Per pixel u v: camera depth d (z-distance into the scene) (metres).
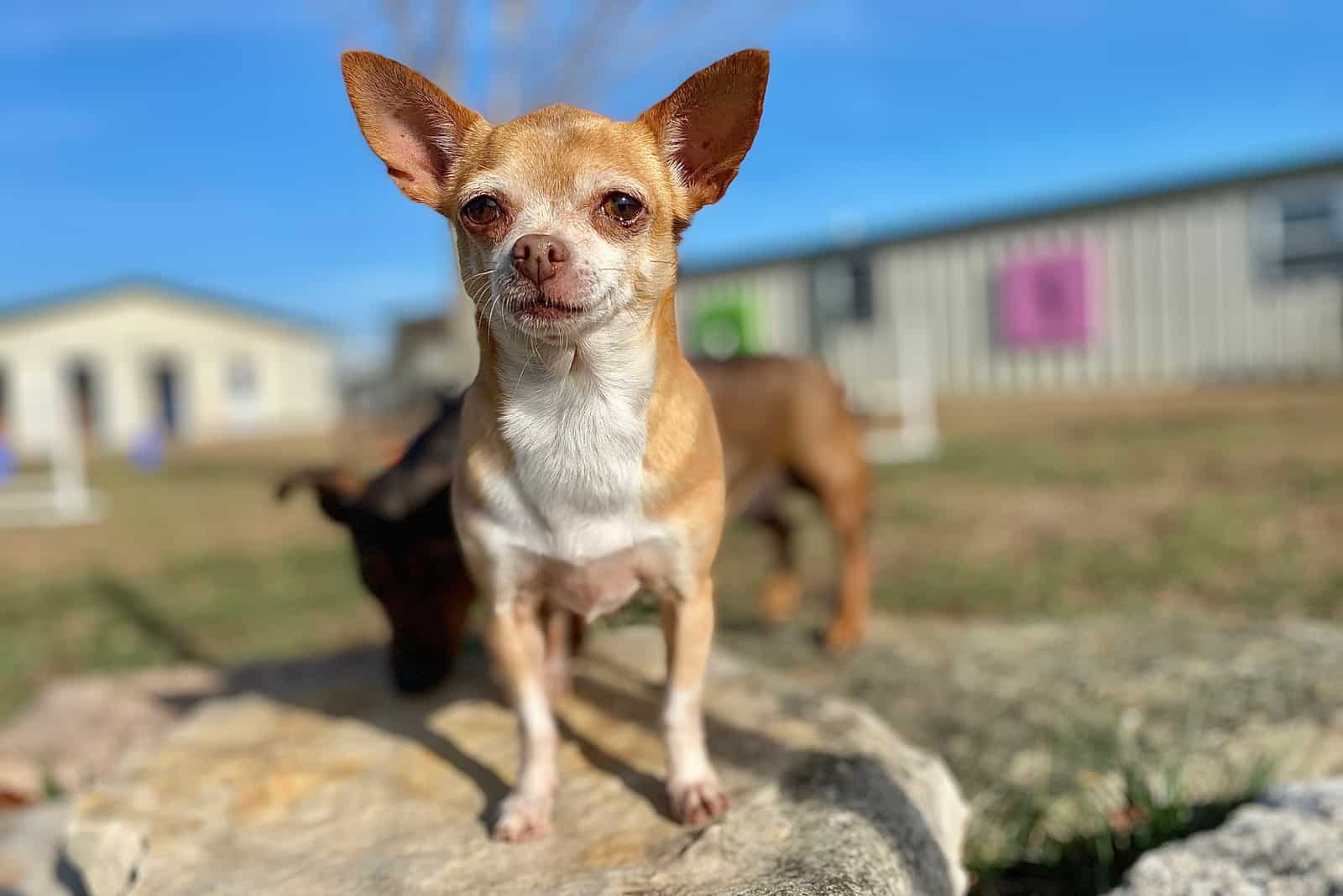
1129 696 0.64
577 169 0.37
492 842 0.39
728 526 1.50
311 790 0.45
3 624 1.17
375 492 0.53
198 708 0.58
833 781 0.41
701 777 0.40
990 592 1.01
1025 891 0.48
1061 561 1.10
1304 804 0.44
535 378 0.37
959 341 3.31
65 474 3.09
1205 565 1.02
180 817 0.43
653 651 0.60
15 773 0.68
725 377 0.77
